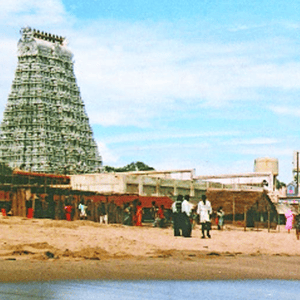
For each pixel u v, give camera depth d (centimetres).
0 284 850
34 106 19738
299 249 2073
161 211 3875
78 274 1010
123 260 1363
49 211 4038
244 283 980
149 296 790
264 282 1003
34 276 957
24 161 19350
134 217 4003
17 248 1546
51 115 19988
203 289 884
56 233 2167
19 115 19688
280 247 2106
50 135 19725
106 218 4106
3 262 1173
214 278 1039
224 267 1278
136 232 2739
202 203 2577
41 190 4431
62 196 4138
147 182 6512
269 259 1614
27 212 3981
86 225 3206
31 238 1919
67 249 1519
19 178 5041
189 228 2550
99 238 2025
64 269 1075
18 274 971
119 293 805
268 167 11262
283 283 999
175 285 917
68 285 863
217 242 2181
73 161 19975
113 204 4209
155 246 1873
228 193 4941
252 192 4866
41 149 19388
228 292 860
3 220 3012
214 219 4806
